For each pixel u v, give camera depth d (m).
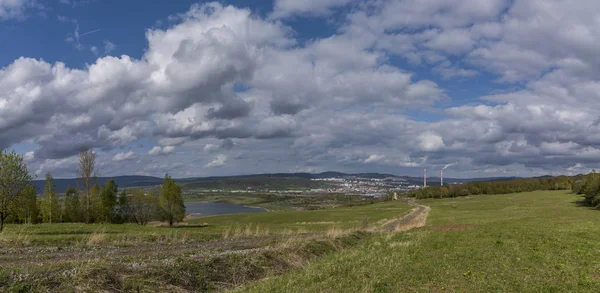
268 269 20.95
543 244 25.11
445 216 75.56
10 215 39.50
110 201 74.94
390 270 18.38
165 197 77.75
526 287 14.06
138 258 19.27
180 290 16.05
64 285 13.68
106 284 14.58
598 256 20.27
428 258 21.78
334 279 16.70
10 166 37.97
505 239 28.97
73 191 73.06
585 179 107.19
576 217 53.09
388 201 199.38
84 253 22.09
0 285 12.89
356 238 39.06
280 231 49.59
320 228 60.28
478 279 15.70
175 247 26.75
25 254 21.08
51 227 38.38
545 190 176.88
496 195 170.12
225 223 91.06
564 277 15.62
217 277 18.36
